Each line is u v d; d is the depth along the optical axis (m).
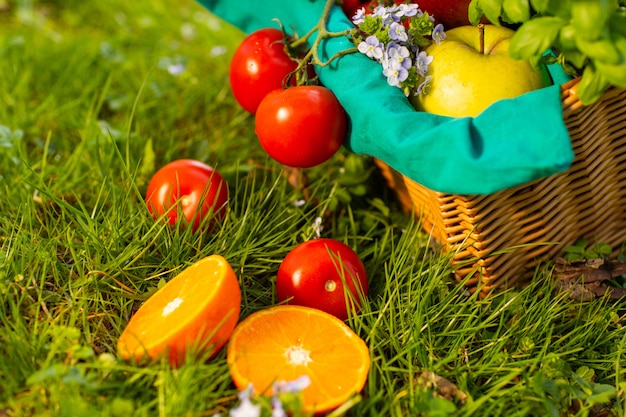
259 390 0.62
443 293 0.70
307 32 0.76
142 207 0.74
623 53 0.62
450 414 0.62
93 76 0.97
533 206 0.70
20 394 0.63
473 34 0.71
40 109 0.89
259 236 0.75
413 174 0.66
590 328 0.68
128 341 0.65
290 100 0.70
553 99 0.64
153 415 0.62
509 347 0.69
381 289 0.73
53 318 0.67
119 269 0.70
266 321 0.66
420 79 0.69
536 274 0.72
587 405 0.65
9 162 0.82
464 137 0.63
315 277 0.69
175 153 0.87
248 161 0.86
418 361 0.67
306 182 0.81
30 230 0.71
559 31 0.64
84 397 0.62
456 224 0.70
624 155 0.72
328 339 0.65
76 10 1.14
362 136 0.69
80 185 0.81
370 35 0.70
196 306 0.64
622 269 0.72
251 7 0.82
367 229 0.79
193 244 0.72
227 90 0.94
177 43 1.04
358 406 0.63
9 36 1.02
